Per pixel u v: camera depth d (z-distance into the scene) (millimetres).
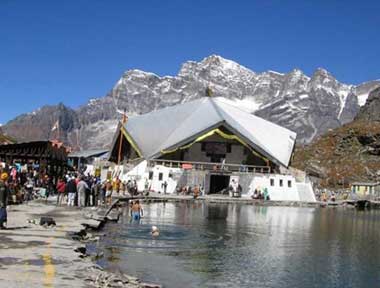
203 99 111625
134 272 18328
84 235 24609
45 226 24109
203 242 27766
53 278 13641
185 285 17203
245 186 83875
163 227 33562
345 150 191125
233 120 101438
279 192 84188
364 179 167500
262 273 20328
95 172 79875
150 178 82625
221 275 19359
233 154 95188
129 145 108750
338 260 24719
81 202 37719
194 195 72625
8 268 14492
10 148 49000
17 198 36000
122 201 56188
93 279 14266
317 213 62844
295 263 23109
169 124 103000
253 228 37281
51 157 50750
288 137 108125
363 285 19438
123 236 27266
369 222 51812
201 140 94625
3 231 21750
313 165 180750
